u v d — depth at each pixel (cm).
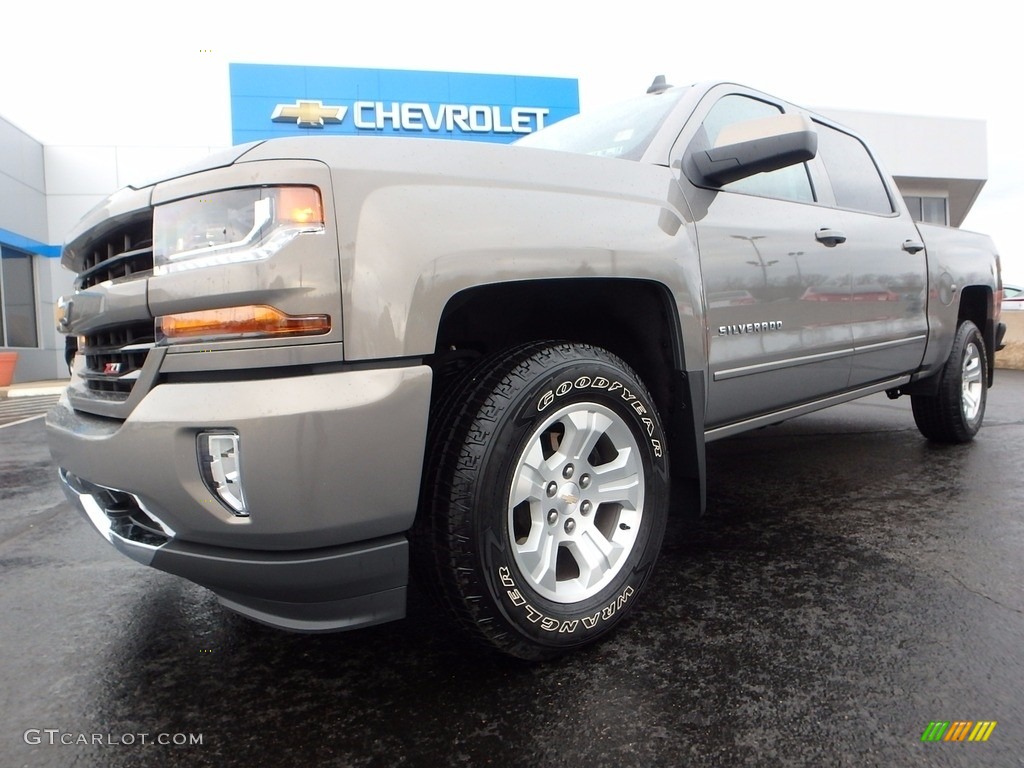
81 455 175
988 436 477
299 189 152
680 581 241
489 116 1628
